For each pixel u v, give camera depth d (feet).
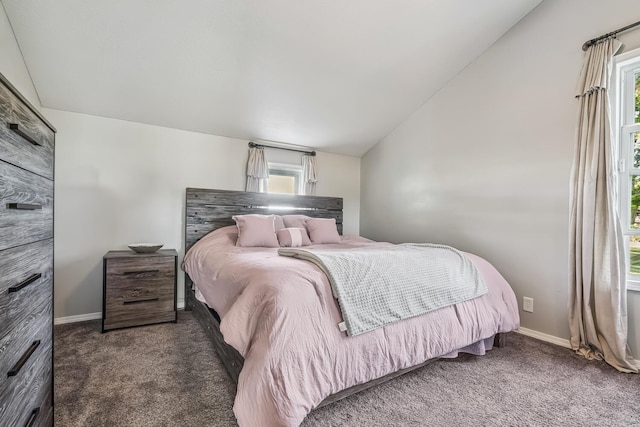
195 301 9.51
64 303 9.09
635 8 6.74
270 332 4.14
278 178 13.26
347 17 7.55
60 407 4.95
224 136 11.81
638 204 6.99
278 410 3.78
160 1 6.56
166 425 4.58
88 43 7.27
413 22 8.00
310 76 9.41
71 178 9.23
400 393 5.48
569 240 7.39
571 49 7.70
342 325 4.68
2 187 2.71
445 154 10.87
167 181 10.71
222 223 11.31
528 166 8.52
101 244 9.61
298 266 5.30
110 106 9.37
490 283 7.06
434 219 11.27
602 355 6.82
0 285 2.67
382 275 5.54
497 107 9.29
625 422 4.77
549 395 5.47
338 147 13.98
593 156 6.99
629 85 7.11
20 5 6.19
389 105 11.48
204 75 8.77
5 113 2.77
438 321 5.86
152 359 6.68
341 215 14.11
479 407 5.10
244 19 7.25
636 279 6.82
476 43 9.23
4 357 2.75
